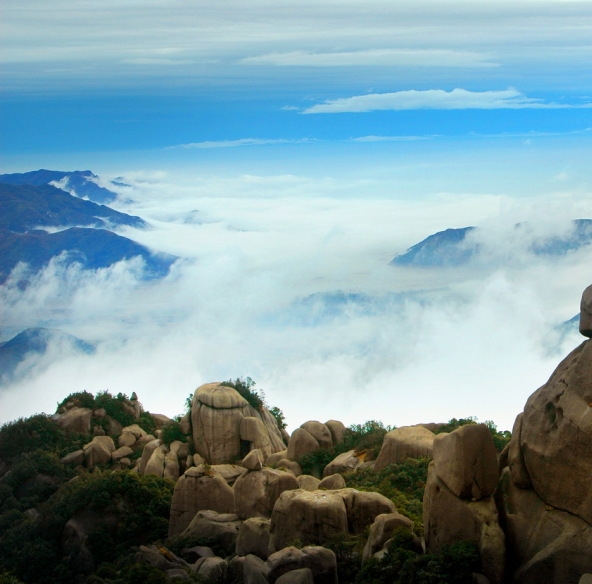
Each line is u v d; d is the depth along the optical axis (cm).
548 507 4569
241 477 7038
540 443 4600
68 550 7038
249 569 5300
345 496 5875
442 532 4841
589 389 4438
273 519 5869
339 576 5175
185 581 5416
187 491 7250
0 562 7044
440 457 4919
